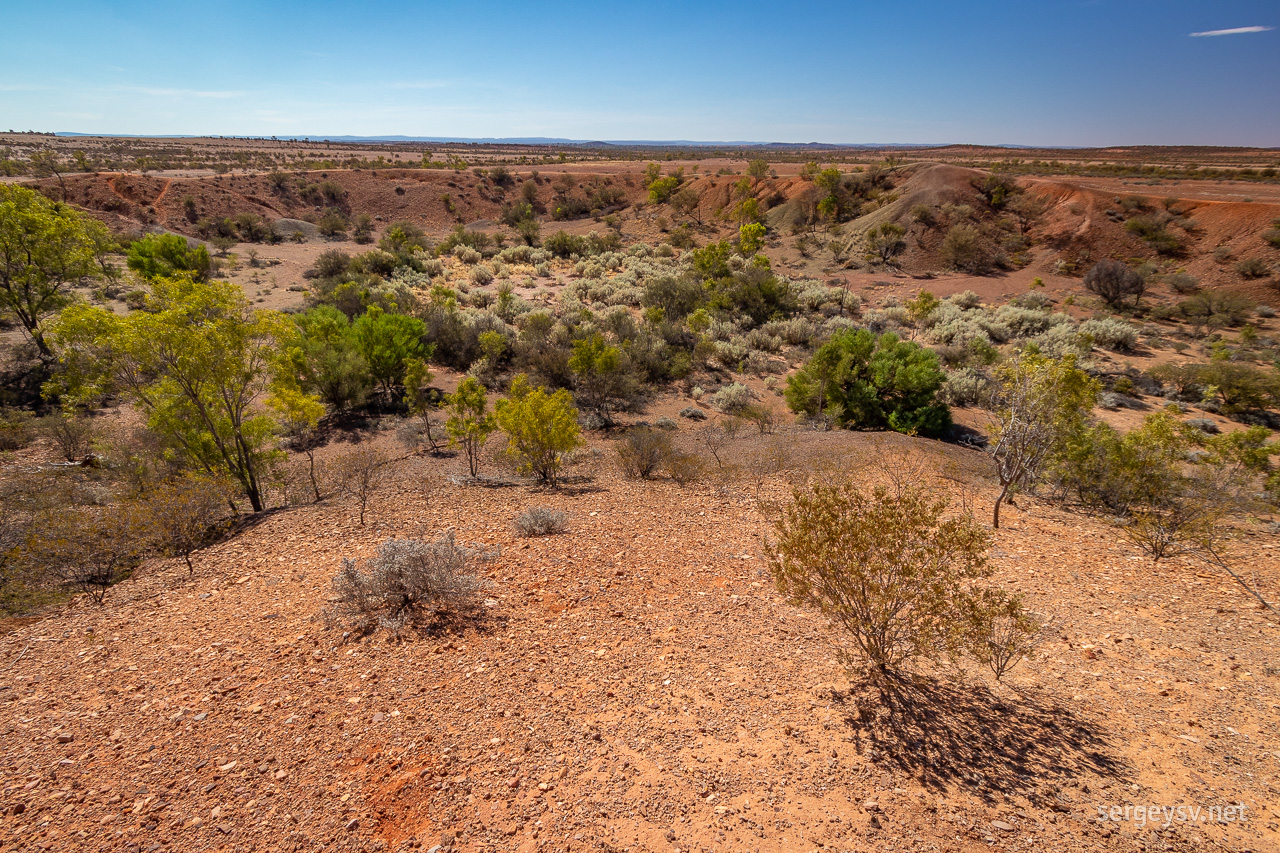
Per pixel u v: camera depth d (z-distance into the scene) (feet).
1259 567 24.07
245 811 12.17
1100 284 145.59
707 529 30.12
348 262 165.68
